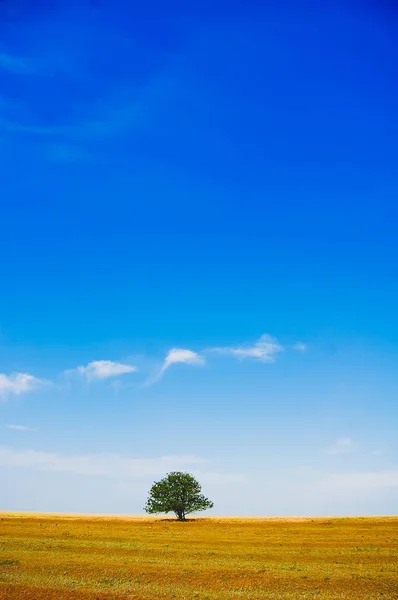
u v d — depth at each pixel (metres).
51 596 22.81
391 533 54.47
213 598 22.97
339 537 50.41
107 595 23.08
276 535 52.59
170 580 26.98
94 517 86.19
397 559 35.22
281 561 34.19
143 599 22.50
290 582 26.56
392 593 24.38
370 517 78.06
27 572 28.64
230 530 58.88
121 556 35.84
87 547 40.81
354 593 24.34
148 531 57.25
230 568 30.59
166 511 72.94
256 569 30.23
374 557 36.09
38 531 55.38
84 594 23.16
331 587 25.53
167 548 40.72
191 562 33.22
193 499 73.62
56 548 40.00
